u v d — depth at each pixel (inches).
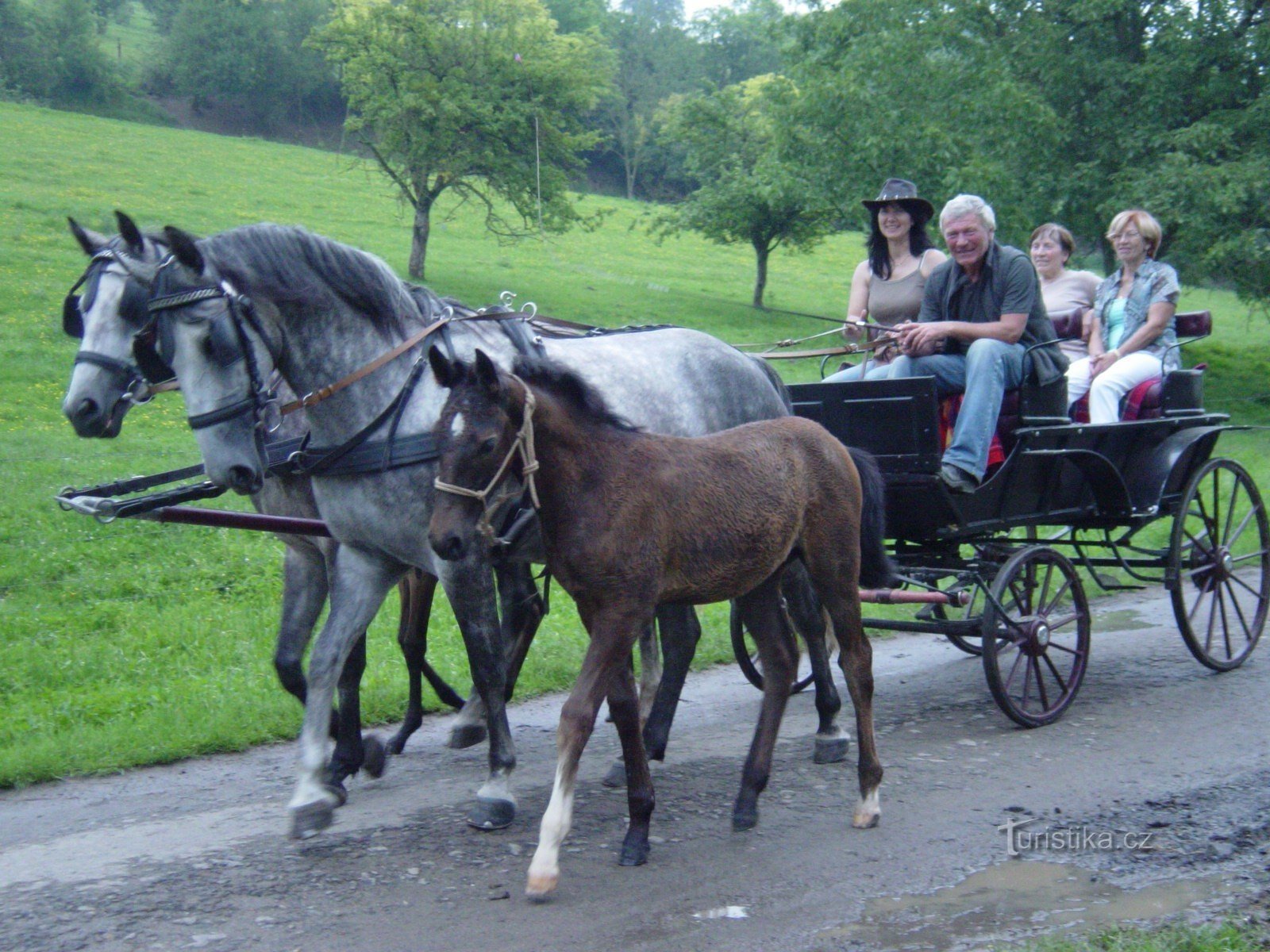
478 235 1256.8
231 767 204.7
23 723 217.9
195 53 2399.1
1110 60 743.1
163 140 1672.0
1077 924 139.8
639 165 2192.4
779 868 157.8
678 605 178.7
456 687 249.0
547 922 141.9
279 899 148.3
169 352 163.3
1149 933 132.6
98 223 968.3
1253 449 589.0
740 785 192.2
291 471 174.6
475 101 968.9
